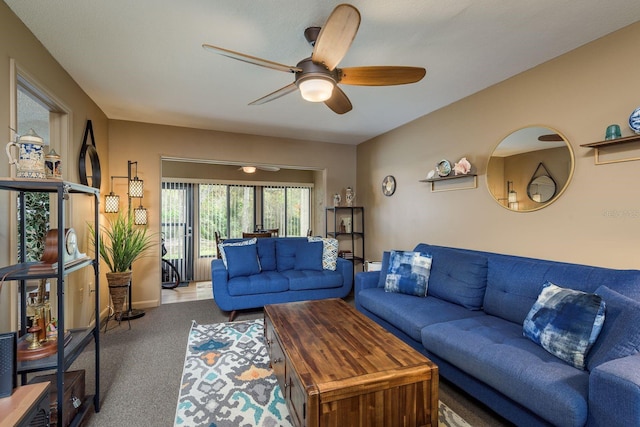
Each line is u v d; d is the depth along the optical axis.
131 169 3.91
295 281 3.67
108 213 3.68
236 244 3.82
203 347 2.71
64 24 1.94
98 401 1.83
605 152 2.07
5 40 1.73
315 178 6.95
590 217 2.15
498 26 1.97
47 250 1.54
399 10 1.80
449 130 3.37
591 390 1.22
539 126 2.47
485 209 2.95
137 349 2.67
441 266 2.77
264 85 2.86
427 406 1.48
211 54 2.31
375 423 1.39
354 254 5.25
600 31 2.03
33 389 1.25
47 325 1.60
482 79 2.75
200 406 1.87
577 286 1.85
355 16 1.39
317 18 1.89
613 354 1.35
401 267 2.92
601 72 2.09
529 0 1.73
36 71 2.08
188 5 1.76
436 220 3.57
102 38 2.09
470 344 1.76
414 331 2.20
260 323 3.34
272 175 6.79
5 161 1.72
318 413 1.30
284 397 1.75
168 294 4.80
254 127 4.27
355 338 1.84
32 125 3.61
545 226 2.44
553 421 1.30
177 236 6.06
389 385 1.41
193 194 6.20
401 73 1.96
